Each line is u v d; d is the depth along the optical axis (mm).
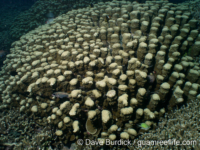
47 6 6816
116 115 2305
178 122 2148
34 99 2885
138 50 2738
